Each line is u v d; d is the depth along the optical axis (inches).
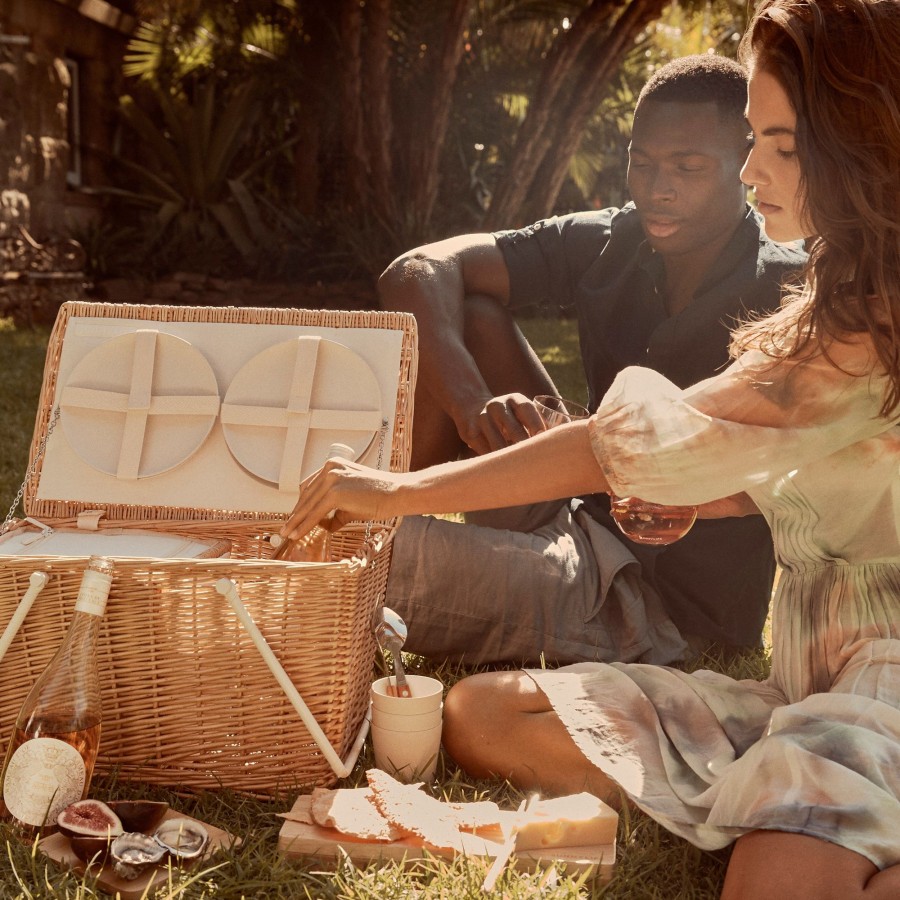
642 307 103.2
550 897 63.9
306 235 526.6
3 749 79.4
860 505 64.6
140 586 76.9
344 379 93.8
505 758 78.7
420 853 68.9
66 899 63.4
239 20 512.1
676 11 535.8
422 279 104.8
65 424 95.3
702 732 70.9
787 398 61.3
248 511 92.7
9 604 78.0
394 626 83.3
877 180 57.0
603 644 98.7
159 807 71.5
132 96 543.2
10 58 432.8
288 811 76.8
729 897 56.5
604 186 652.7
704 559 100.3
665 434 61.9
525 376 113.2
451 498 68.3
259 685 78.3
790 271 95.7
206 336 97.1
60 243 466.0
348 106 492.1
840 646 66.1
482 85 536.1
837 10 57.2
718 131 92.0
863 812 55.4
